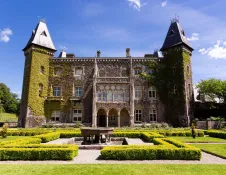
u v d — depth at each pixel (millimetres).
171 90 38875
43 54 39688
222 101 42594
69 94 39719
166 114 38844
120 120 38344
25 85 38250
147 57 40906
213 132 25516
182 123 36438
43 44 39625
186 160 11688
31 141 16125
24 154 11656
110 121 38375
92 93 39375
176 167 9883
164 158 11898
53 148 11992
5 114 77625
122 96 37438
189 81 38969
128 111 36688
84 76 40281
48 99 38875
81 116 39000
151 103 39188
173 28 41438
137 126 35531
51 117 38750
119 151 11898
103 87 37719
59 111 39094
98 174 8664
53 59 40750
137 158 11852
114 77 37875
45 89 39250
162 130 28031
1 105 78438
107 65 40719
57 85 40000
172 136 25328
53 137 21406
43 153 11695
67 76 40312
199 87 42750
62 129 29703
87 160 11633
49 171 9070
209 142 19641
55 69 40750
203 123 34656
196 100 41438
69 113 39031
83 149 15492
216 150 14844
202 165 10344
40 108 37875
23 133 26312
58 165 10203
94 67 39531
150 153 11906
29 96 36625
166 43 41156
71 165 10203
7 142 14367
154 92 39906
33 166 9961
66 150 11727
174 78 38875
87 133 18266
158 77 39969
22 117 37062
